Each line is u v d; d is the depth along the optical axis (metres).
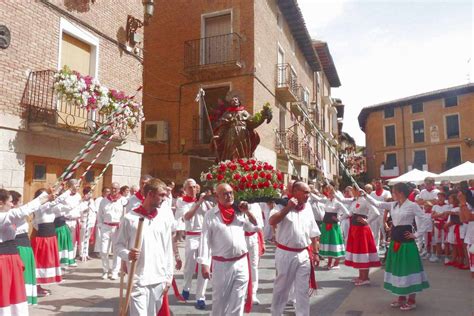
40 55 8.66
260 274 8.04
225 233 4.14
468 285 6.95
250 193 4.61
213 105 15.38
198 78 15.47
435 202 10.60
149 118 16.22
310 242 4.90
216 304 4.12
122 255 3.54
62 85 8.46
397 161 36.91
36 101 8.48
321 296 6.33
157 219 3.75
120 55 11.35
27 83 8.30
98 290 6.55
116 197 8.01
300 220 4.77
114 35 11.15
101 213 7.76
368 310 5.52
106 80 10.75
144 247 3.60
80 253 9.46
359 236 7.14
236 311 4.07
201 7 15.77
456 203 8.73
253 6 14.83
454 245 8.76
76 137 9.07
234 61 14.34
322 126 28.56
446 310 5.45
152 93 16.25
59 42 9.20
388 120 37.97
